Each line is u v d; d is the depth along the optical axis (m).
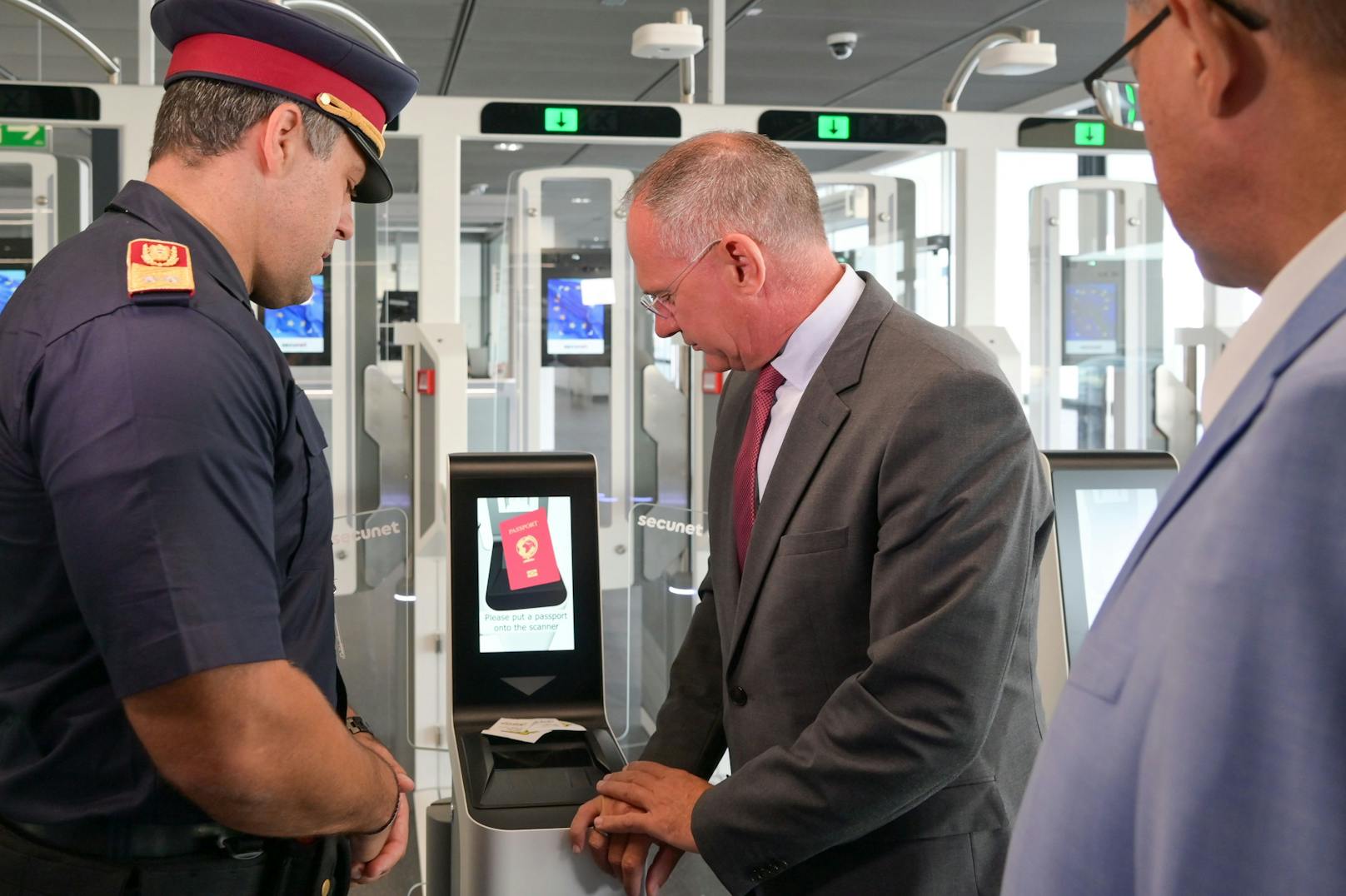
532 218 4.03
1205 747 0.46
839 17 5.99
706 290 1.44
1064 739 0.56
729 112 3.57
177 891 1.13
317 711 1.10
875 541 1.35
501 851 1.45
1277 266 0.57
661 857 1.45
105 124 3.27
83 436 0.99
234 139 1.19
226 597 1.01
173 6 1.19
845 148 3.69
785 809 1.29
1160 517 0.55
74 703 1.11
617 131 3.53
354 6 5.72
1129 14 0.64
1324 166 0.53
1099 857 0.52
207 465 1.01
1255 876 0.45
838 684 1.39
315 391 4.10
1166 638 0.50
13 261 3.68
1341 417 0.45
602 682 1.82
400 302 4.15
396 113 1.37
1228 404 0.53
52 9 5.68
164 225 1.13
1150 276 4.25
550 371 4.09
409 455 3.93
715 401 4.00
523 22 6.05
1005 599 1.27
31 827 1.13
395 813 1.27
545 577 1.81
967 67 3.77
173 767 1.03
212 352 1.04
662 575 4.09
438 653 3.61
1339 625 0.44
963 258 3.80
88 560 0.99
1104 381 4.25
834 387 1.41
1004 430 1.31
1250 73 0.54
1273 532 0.45
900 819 1.37
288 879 1.19
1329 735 0.44
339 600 3.92
